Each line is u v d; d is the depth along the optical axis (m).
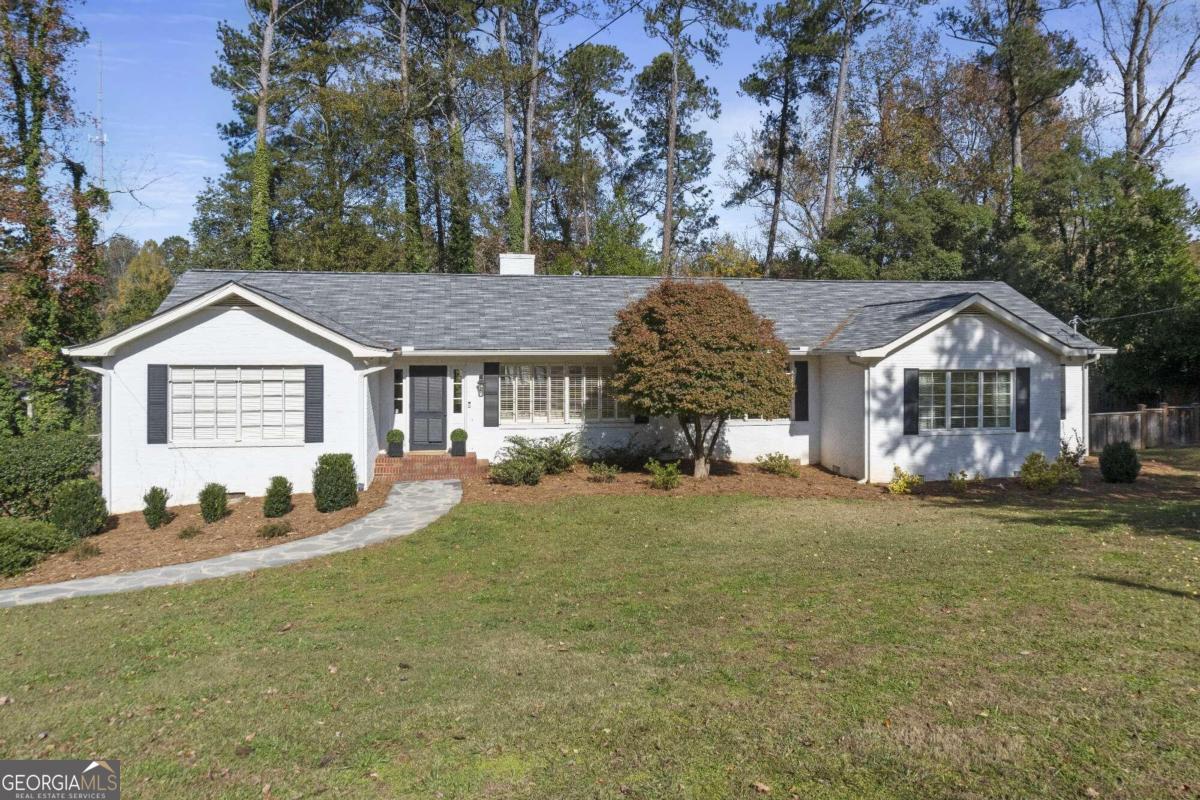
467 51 35.81
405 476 17.53
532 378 19.09
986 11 34.19
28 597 9.59
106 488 14.92
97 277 23.98
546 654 6.96
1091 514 13.52
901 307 19.56
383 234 34.41
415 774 4.77
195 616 8.55
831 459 19.19
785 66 37.62
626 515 13.90
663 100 40.62
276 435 15.81
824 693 5.79
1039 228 34.16
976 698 5.61
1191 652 6.40
